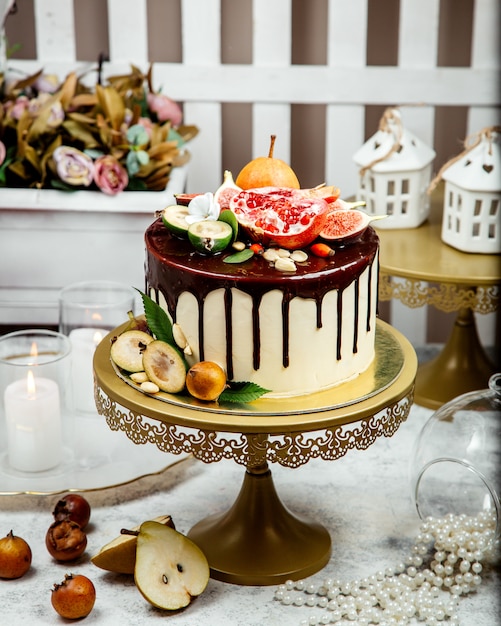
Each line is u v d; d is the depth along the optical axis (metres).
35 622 1.34
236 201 1.37
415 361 1.40
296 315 1.30
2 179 1.76
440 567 1.39
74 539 1.40
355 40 1.91
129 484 1.54
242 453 1.29
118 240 1.77
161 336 1.34
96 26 1.96
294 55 1.97
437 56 1.97
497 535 1.40
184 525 1.47
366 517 1.49
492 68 1.92
